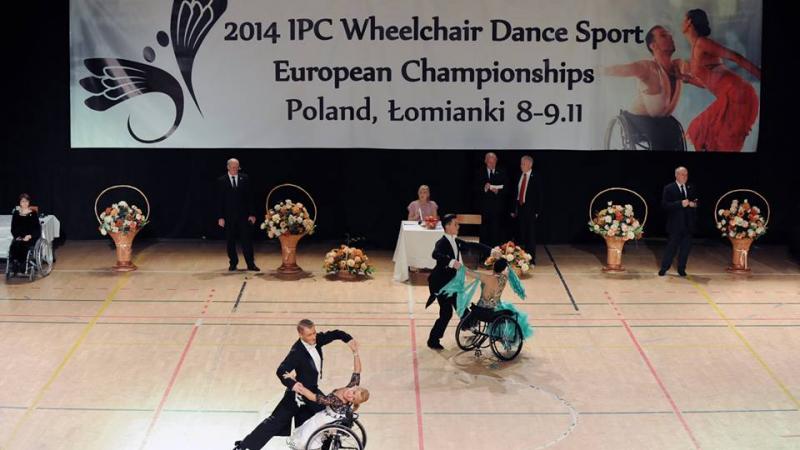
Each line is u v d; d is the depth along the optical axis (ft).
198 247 57.67
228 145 57.06
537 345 43.24
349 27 56.13
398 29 56.13
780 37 57.57
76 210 58.95
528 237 54.24
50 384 38.75
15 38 57.47
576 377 40.16
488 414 36.96
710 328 45.19
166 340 43.06
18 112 58.03
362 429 32.65
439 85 56.49
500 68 56.34
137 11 55.98
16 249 50.65
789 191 58.75
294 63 56.39
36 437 34.81
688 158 58.44
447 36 56.13
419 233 50.90
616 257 53.06
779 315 46.78
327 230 59.06
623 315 46.75
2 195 58.70
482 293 41.65
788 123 58.23
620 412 37.29
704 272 53.47
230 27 56.13
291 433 33.55
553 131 56.80
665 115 56.59
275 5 55.93
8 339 42.93
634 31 56.08
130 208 52.54
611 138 56.80
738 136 56.80
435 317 46.47
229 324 44.98
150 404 37.35
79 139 56.95
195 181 58.65
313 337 32.99
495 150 58.08
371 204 58.75
